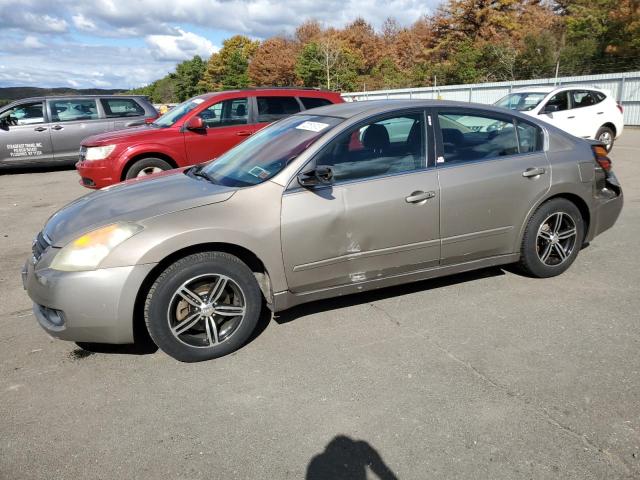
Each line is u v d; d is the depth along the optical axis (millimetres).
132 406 2916
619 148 13742
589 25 33375
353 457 2461
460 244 4020
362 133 3725
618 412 2709
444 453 2463
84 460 2500
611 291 4238
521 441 2523
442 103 4055
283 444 2564
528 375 3074
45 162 11906
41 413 2877
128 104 12539
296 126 4090
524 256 4348
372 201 3621
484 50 38594
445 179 3873
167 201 3420
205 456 2500
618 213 4797
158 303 3182
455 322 3779
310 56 55812
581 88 12391
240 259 3410
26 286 3355
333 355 3387
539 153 4301
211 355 3371
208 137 8227
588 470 2328
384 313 3965
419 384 3023
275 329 3771
